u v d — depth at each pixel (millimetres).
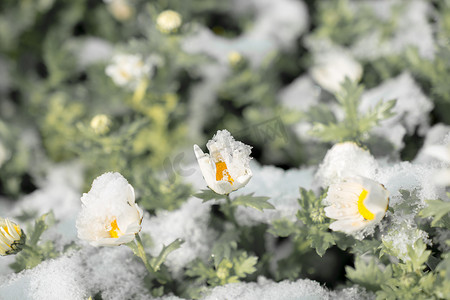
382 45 926
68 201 837
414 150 807
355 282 723
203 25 1106
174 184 776
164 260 737
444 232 712
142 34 1131
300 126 904
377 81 896
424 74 828
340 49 1015
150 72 982
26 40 1131
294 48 1090
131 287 737
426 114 820
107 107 1014
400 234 707
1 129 999
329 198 694
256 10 1139
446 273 667
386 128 807
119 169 847
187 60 976
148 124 986
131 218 693
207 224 763
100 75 1012
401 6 959
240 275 730
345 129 759
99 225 694
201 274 734
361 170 742
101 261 747
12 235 723
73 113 1023
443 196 713
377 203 680
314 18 1129
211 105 1024
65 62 1069
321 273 750
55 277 730
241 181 697
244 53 1047
